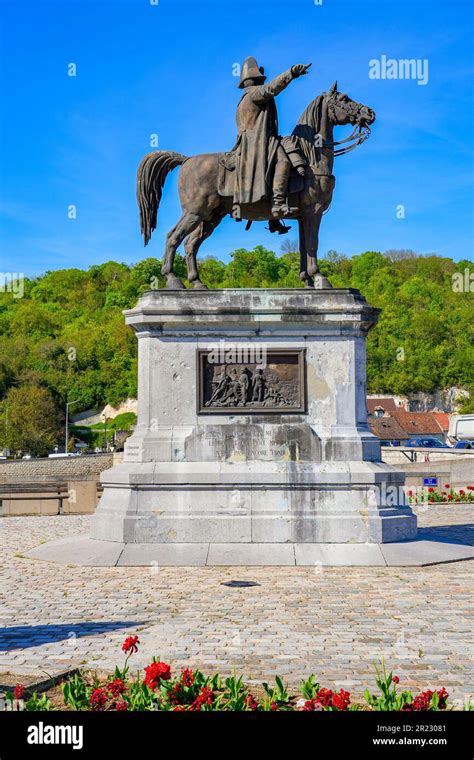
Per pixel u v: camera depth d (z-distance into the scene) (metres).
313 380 13.86
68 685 6.10
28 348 110.69
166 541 13.20
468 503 24.41
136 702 5.84
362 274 149.62
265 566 12.54
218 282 132.75
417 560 12.63
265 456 13.58
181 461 13.59
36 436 81.94
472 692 6.46
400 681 6.75
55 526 18.77
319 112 14.56
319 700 5.55
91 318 131.62
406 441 72.88
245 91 14.57
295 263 142.00
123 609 9.56
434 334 110.94
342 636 8.25
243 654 7.57
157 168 15.11
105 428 94.06
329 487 13.29
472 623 8.82
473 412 98.38
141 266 142.12
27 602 9.96
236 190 14.34
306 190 14.41
